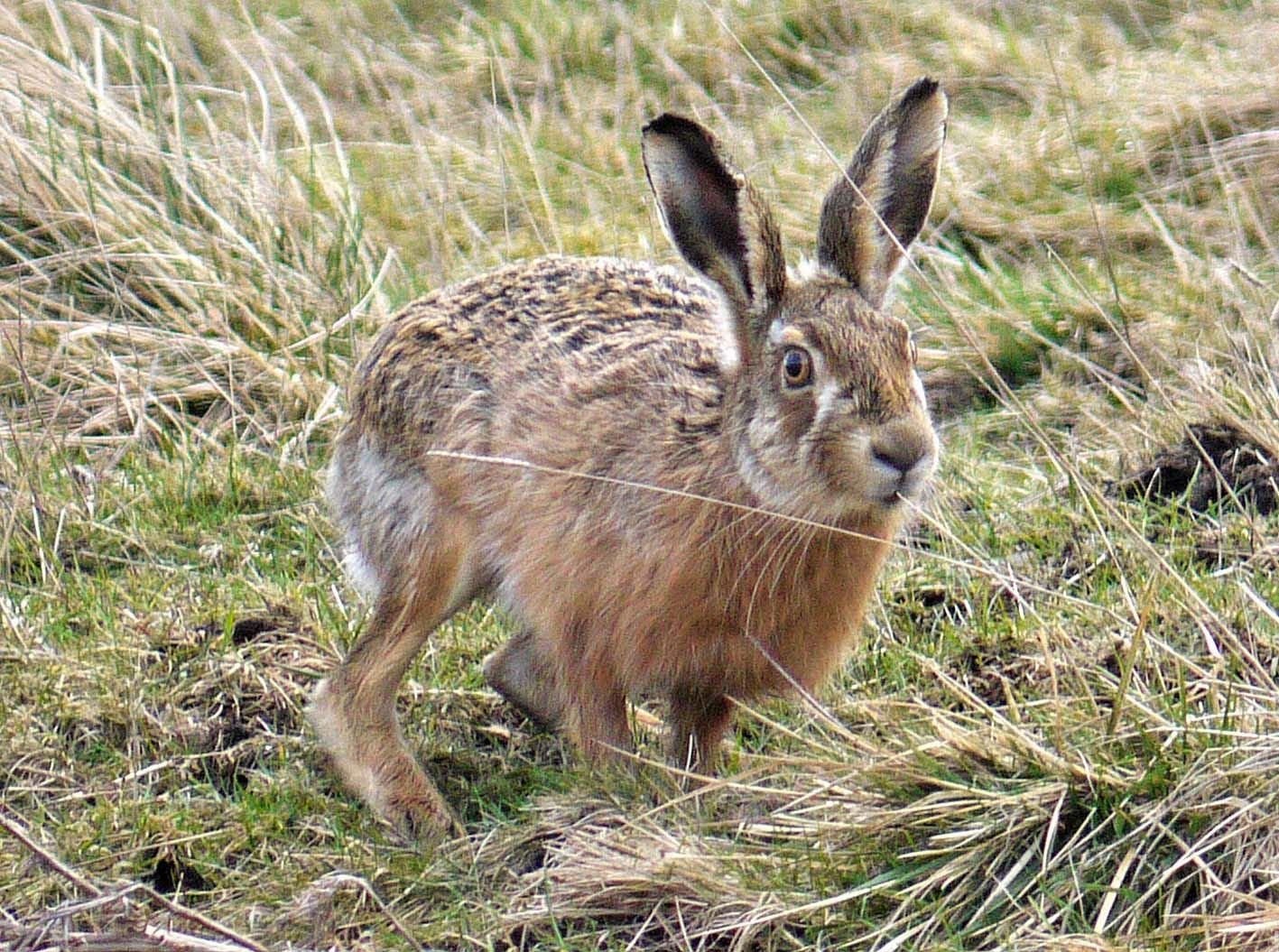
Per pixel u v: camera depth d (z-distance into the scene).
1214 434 12.33
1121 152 17.00
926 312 14.77
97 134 16.45
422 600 10.55
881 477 8.79
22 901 9.01
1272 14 19.20
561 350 10.20
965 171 16.95
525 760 10.66
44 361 14.52
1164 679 9.83
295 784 10.08
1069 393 13.65
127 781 10.02
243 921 8.92
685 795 9.32
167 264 15.27
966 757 9.12
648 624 9.54
